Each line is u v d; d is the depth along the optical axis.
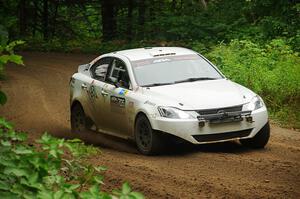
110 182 11.32
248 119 14.21
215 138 14.02
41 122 20.45
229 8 40.47
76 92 17.70
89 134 17.36
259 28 33.81
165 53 16.27
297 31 30.78
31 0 58.62
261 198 10.07
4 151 5.76
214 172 12.13
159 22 42.88
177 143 14.23
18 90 27.97
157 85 15.12
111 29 52.47
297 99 21.03
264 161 13.09
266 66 24.97
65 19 61.16
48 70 34.91
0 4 57.41
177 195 10.32
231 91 14.79
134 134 14.91
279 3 35.66
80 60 39.81
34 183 5.37
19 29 57.19
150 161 13.42
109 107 15.97
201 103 14.06
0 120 6.16
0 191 5.34
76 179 6.59
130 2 53.16
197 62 16.12
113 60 16.52
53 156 5.97
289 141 15.95
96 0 56.03
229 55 26.53
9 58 5.68
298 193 10.42
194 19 40.44
